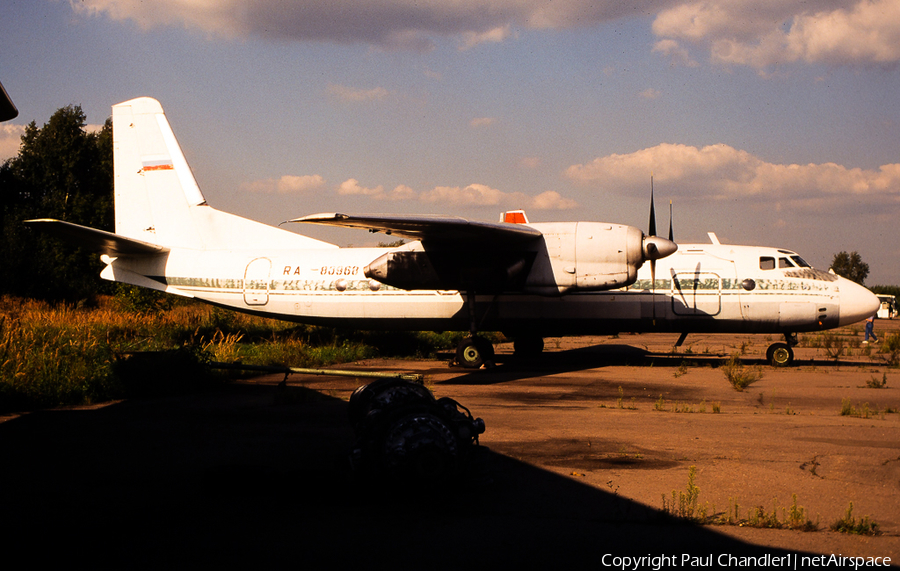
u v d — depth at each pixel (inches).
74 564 157.2
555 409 376.2
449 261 576.1
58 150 2033.7
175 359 454.9
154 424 329.1
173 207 690.8
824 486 220.2
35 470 241.4
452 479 205.0
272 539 172.9
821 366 617.0
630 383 491.8
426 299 631.2
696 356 732.7
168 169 690.8
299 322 677.9
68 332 685.3
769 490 215.6
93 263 1786.4
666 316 602.5
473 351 589.9
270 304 665.0
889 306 2092.8
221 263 673.6
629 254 532.7
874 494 211.5
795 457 259.1
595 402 402.3
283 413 361.1
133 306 1011.3
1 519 188.7
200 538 173.6
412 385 236.7
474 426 213.2
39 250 1456.7
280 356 607.5
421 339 808.3
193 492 214.1
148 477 232.2
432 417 205.2
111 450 272.7
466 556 161.3
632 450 272.1
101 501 205.2
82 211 1942.7
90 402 399.2
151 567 155.3
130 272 692.1
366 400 237.6
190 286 680.4
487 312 619.5
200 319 943.7
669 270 606.5
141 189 693.9
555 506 198.8
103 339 676.7
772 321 591.2
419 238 557.3
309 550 165.3
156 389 434.6
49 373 416.8
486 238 540.7
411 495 206.2
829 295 583.2
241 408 378.9
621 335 1157.7
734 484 222.5
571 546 167.8
